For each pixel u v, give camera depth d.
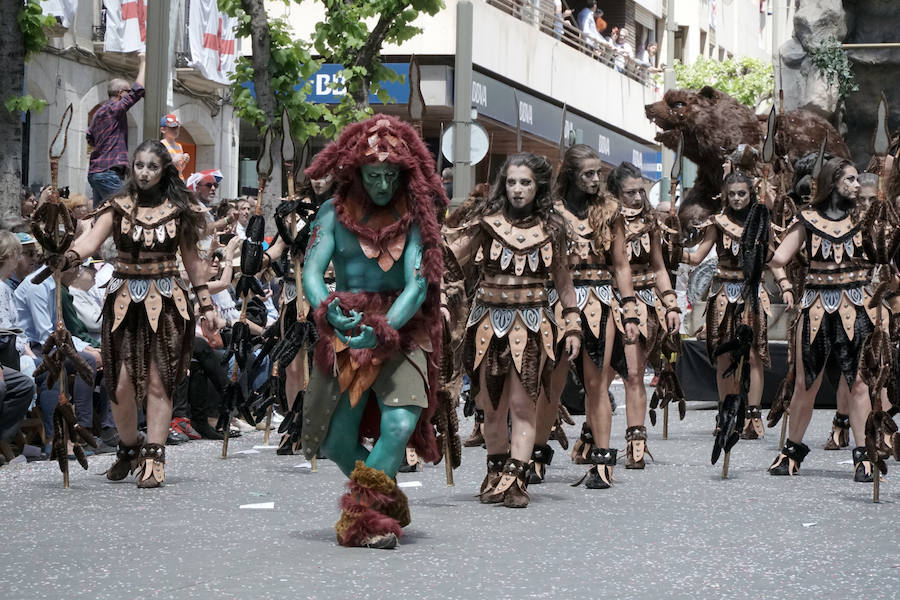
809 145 20.53
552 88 44.34
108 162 17.28
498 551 8.17
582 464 13.06
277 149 23.73
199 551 8.07
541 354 10.09
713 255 21.17
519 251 10.05
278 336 13.44
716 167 20.16
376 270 8.40
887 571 7.71
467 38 20.98
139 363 11.02
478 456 13.55
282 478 11.62
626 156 52.81
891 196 13.50
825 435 15.78
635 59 54.47
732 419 11.77
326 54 25.41
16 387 12.33
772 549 8.36
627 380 12.60
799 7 25.83
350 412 8.43
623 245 11.18
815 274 11.99
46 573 7.41
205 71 34.75
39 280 10.80
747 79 49.03
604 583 7.30
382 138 8.25
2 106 19.17
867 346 10.65
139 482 10.94
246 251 12.96
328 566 7.63
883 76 25.44
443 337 9.70
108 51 32.03
